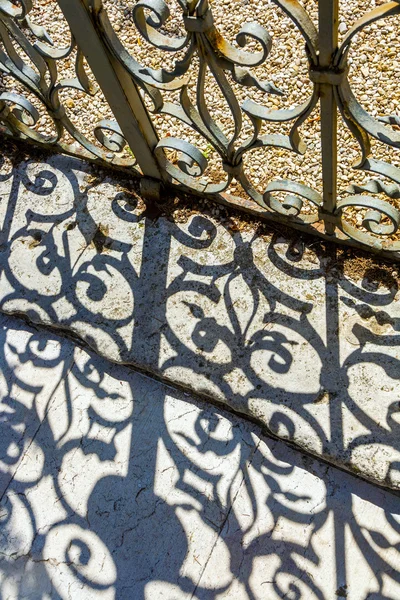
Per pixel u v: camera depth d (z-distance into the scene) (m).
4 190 2.96
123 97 2.25
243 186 2.52
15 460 2.61
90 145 2.77
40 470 2.58
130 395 2.64
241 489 2.46
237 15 3.22
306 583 2.31
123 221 2.81
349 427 2.38
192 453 2.53
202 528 2.42
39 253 2.82
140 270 2.72
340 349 2.48
